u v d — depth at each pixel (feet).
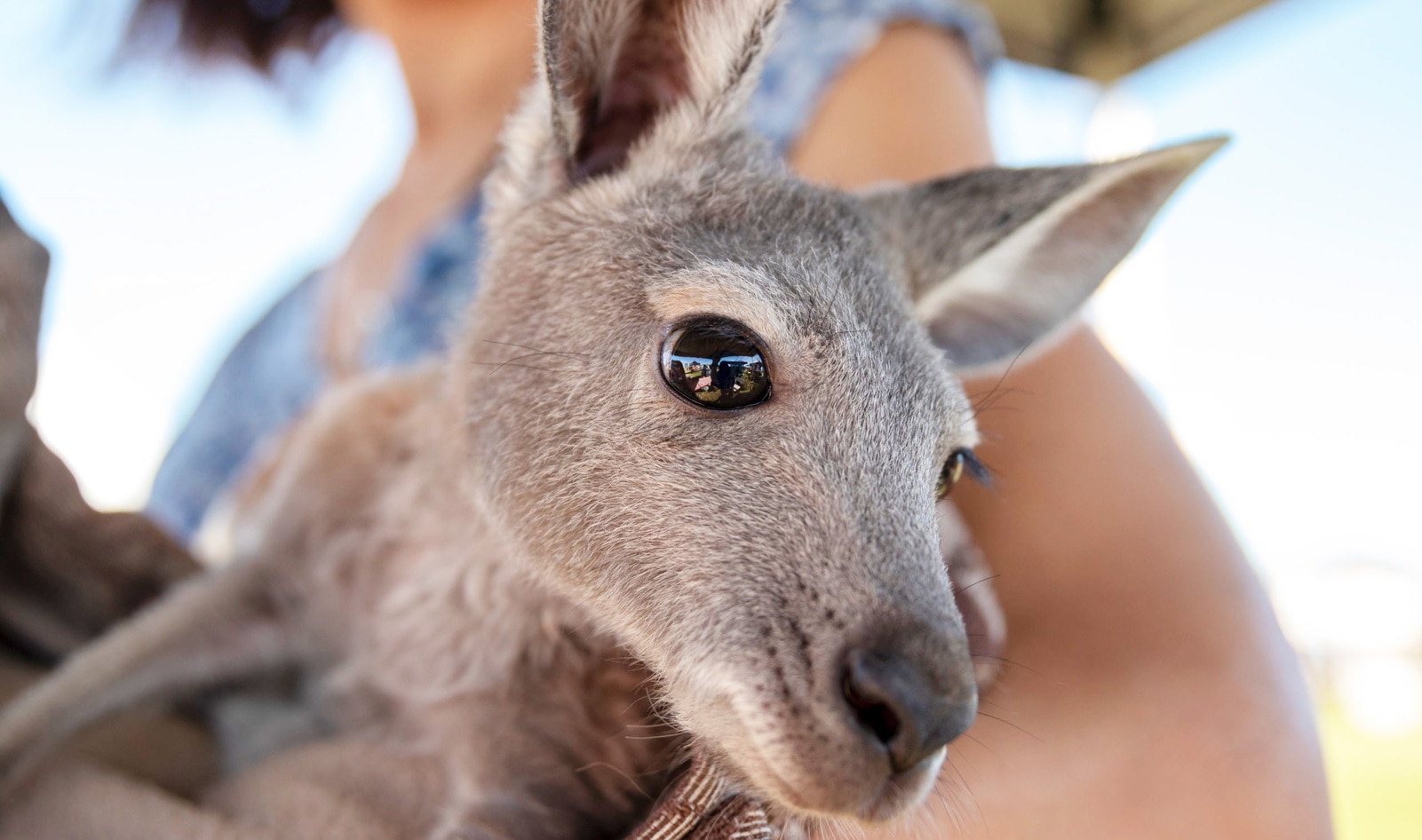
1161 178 1.06
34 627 1.09
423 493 1.04
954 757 0.91
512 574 0.95
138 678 1.02
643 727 0.91
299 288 1.75
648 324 0.89
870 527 0.82
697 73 1.02
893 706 0.74
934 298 1.07
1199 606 0.94
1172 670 0.91
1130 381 1.07
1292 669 0.94
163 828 0.86
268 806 0.90
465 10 1.59
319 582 1.09
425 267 1.38
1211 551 0.97
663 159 1.01
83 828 0.87
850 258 0.94
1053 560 0.97
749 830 0.78
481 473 0.95
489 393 0.95
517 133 1.04
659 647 0.85
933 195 1.11
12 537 1.06
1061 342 1.06
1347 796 3.85
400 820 0.91
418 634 1.00
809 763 0.76
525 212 1.02
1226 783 0.87
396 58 1.68
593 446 0.88
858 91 1.21
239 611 1.09
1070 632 0.94
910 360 0.91
